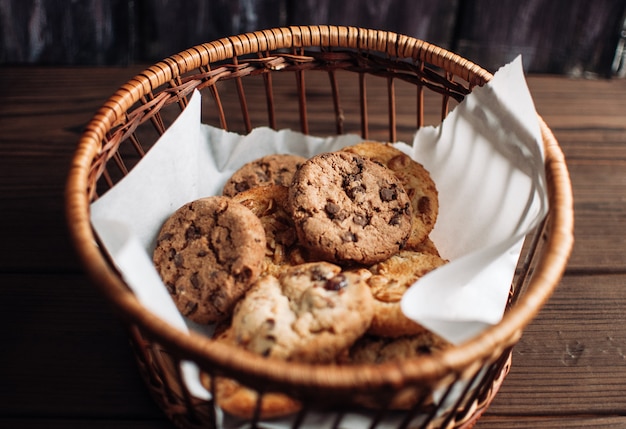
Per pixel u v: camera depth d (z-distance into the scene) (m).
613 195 0.61
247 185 0.52
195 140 0.49
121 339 0.49
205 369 0.35
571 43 0.77
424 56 0.50
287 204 0.48
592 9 0.74
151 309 0.39
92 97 0.68
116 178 0.59
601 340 0.51
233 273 0.45
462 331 0.40
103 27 0.73
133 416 0.46
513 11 0.75
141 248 0.39
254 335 0.41
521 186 0.46
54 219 0.57
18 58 0.73
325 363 0.40
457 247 0.50
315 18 0.76
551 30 0.76
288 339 0.40
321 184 0.47
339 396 0.34
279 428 0.40
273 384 0.33
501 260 0.44
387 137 0.66
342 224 0.47
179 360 0.36
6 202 0.57
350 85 0.72
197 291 0.45
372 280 0.45
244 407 0.40
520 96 0.45
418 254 0.48
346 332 0.40
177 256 0.46
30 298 0.51
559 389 0.48
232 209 0.47
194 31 0.75
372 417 0.41
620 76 0.78
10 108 0.66
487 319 0.41
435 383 0.35
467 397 0.43
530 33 0.77
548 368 0.49
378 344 0.43
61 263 0.54
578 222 0.59
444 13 0.76
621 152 0.66
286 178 0.53
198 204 0.47
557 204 0.40
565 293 0.53
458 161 0.50
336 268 0.44
